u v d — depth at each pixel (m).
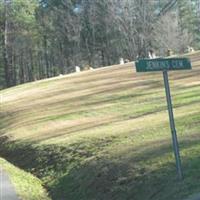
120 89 29.22
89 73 42.34
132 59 80.06
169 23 80.62
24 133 22.56
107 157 14.23
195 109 17.92
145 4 81.88
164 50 77.50
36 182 15.58
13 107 31.66
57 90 34.84
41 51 94.12
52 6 92.12
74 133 19.45
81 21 90.19
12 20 86.50
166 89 10.72
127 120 19.64
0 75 91.12
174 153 11.56
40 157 17.89
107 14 84.50
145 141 14.71
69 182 14.23
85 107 25.55
